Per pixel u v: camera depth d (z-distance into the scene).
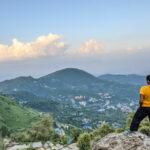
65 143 23.95
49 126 29.41
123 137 5.79
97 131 21.50
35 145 23.88
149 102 5.56
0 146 24.03
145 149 5.10
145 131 10.09
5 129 106.88
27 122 155.50
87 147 17.36
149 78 5.65
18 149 22.20
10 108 185.75
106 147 5.62
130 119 22.02
